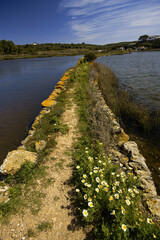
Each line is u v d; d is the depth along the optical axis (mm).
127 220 2135
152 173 3789
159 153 4570
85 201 2506
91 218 2328
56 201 2854
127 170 3602
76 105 7703
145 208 2656
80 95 8930
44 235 2330
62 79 13352
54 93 9766
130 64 26766
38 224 2471
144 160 3979
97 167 2924
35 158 3779
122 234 2021
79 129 5391
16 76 21812
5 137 5930
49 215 2609
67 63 37312
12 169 3266
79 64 23578
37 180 3299
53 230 2396
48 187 3139
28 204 2791
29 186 3152
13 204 2754
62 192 3031
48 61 47438
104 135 4531
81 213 2537
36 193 3000
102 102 8023
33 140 4785
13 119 7598
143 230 1982
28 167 3385
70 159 3955
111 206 2215
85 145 4340
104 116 5684
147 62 28484
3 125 6961
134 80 14273
